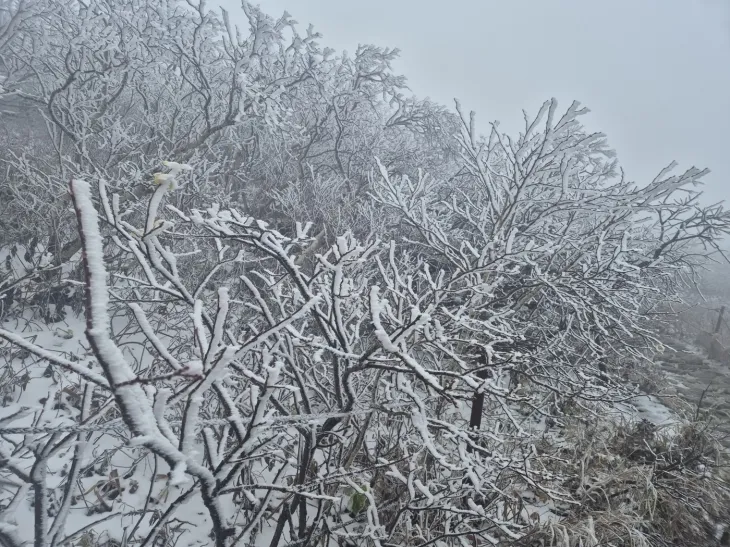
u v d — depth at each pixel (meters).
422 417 2.39
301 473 2.76
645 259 6.92
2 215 5.91
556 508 4.57
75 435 1.56
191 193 6.38
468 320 3.17
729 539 4.71
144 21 7.07
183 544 3.27
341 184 8.92
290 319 1.70
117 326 5.40
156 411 1.31
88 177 5.80
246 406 3.28
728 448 6.37
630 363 9.33
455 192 8.88
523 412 6.36
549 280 5.39
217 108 8.29
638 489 4.82
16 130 9.16
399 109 10.25
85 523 3.18
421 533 3.36
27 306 5.24
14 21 6.98
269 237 2.51
